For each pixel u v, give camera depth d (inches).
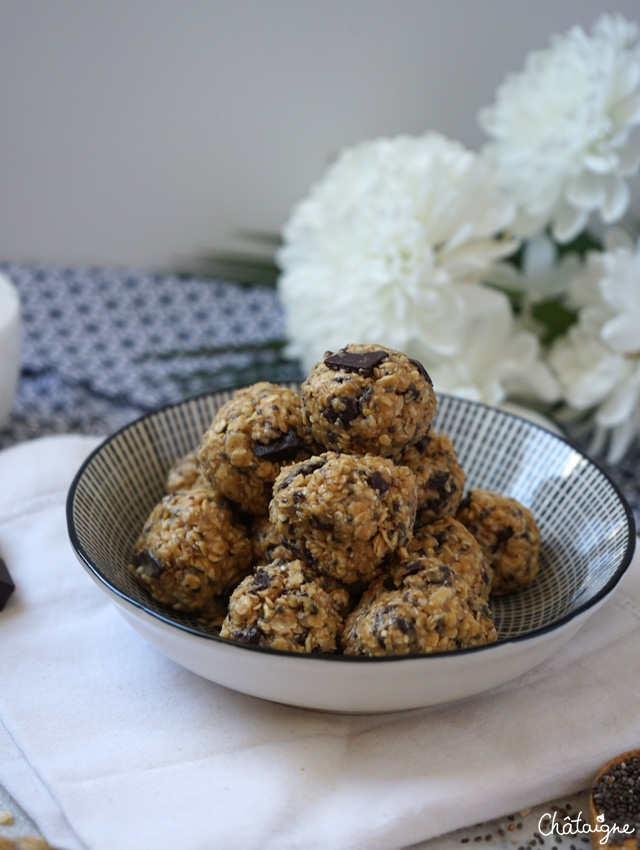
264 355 16.2
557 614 9.2
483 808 7.6
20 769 7.9
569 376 14.4
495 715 8.5
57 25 18.4
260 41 18.7
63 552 10.6
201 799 7.5
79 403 14.9
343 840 7.2
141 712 8.4
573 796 8.1
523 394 15.1
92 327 17.1
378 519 8.0
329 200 15.0
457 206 13.4
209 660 7.6
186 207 20.4
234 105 19.3
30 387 15.4
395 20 18.5
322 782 7.7
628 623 9.6
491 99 19.2
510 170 14.3
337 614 8.3
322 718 8.4
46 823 7.4
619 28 13.5
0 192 20.0
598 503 9.8
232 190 20.3
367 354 8.6
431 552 8.8
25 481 11.5
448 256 13.6
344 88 19.2
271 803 7.4
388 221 13.1
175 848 7.0
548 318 15.4
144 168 20.0
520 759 7.9
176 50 18.8
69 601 9.9
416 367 8.6
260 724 8.3
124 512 10.2
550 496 10.5
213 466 9.2
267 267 18.4
